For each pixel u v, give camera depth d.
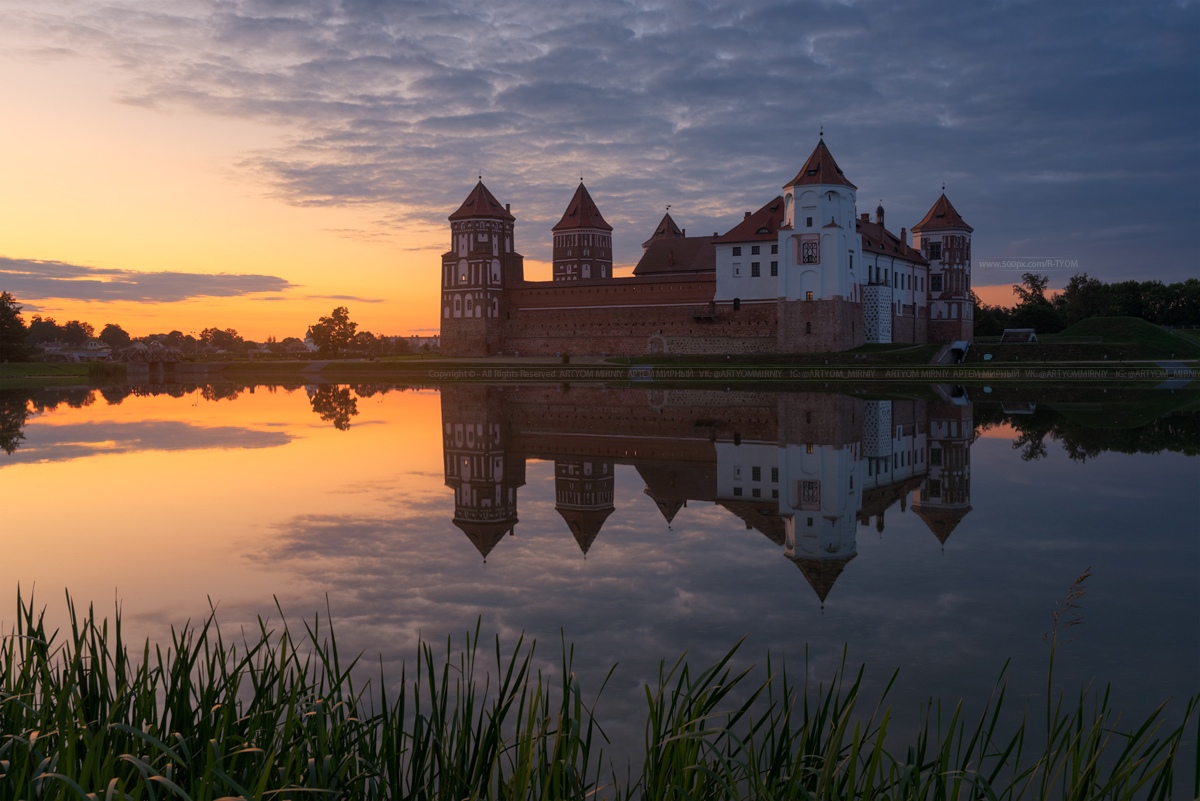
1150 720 7.64
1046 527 22.48
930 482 29.91
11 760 7.20
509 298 135.88
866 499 27.31
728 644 14.25
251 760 7.64
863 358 101.00
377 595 17.05
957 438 41.47
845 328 108.56
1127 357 100.69
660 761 7.62
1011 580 17.78
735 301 115.44
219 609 16.19
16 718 8.30
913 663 13.31
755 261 113.75
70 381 118.69
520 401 68.88
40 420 55.47
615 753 10.42
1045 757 7.76
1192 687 12.30
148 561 19.73
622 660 13.51
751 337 114.50
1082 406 57.31
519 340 135.12
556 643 14.26
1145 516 23.59
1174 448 36.38
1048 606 15.98
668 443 42.12
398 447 41.12
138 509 25.94
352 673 12.77
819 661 13.42
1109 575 17.95
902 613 15.72
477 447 41.12
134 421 54.59
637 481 31.45
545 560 19.86
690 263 129.75
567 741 7.44
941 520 23.69
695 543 21.58
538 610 16.06
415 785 7.88
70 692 7.98
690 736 7.35
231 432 47.59
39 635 9.16
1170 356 100.62
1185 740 10.73
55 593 17.41
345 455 38.22
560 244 153.38
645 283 123.00
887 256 120.12
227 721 7.71
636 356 120.75
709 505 26.78
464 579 18.22
